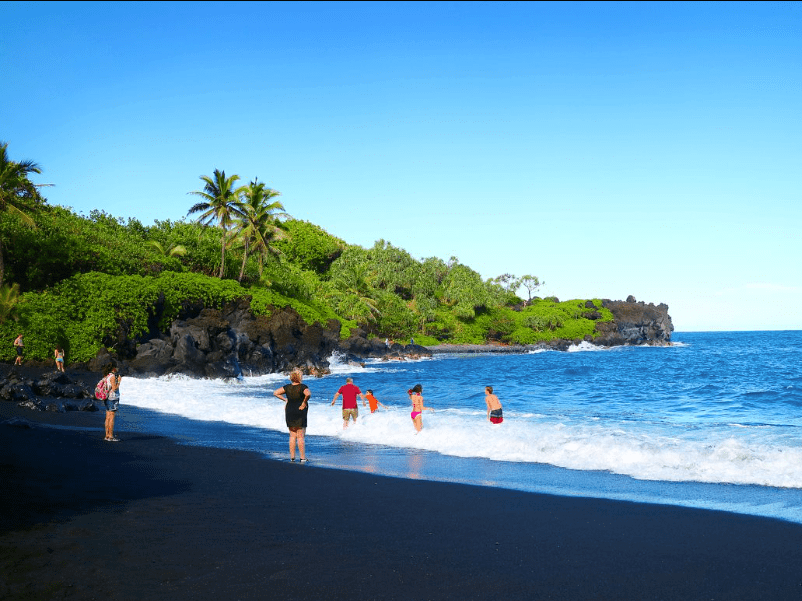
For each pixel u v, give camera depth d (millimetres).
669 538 6543
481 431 15078
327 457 12438
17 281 48094
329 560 5555
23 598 4289
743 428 17781
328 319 74375
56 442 12414
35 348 39625
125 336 45406
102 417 19469
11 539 5602
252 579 4977
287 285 73062
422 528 6816
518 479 9945
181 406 24062
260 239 63281
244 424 18938
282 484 9281
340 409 22016
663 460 11172
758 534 6707
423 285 140125
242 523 6777
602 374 51469
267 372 55719
